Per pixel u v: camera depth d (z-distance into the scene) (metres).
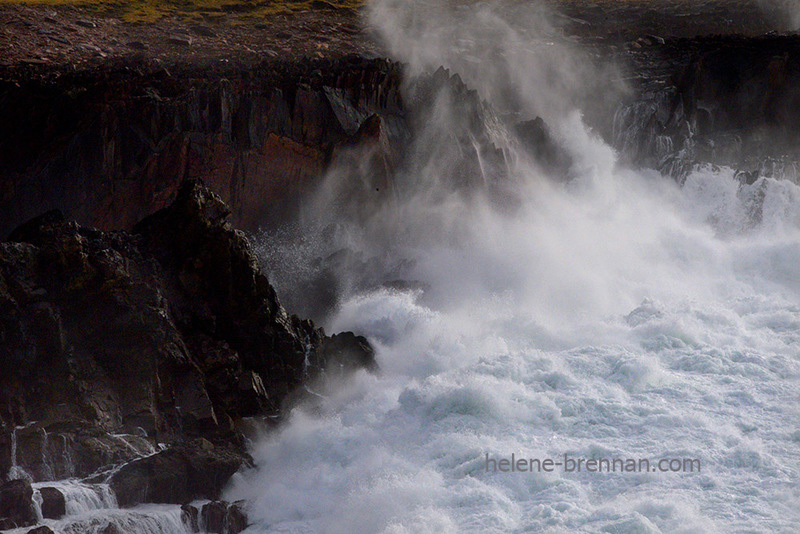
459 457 76.44
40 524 65.19
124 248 85.62
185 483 73.12
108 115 112.50
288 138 117.69
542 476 73.06
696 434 79.12
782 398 86.12
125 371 79.62
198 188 90.25
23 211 112.25
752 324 105.56
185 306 87.44
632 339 99.88
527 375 89.44
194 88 116.88
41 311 76.19
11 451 70.94
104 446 73.50
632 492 71.25
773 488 71.00
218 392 84.56
